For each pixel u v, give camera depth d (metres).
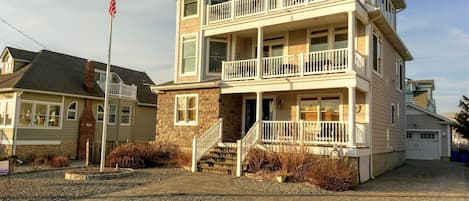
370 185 12.09
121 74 29.41
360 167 12.92
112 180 11.61
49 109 20.62
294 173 11.91
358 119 14.48
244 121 17.70
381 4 17.11
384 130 16.73
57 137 20.88
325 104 15.50
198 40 17.91
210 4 18.14
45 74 21.48
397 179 13.97
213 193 9.59
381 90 16.42
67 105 21.66
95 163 18.12
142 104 27.39
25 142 19.17
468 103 23.64
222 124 16.44
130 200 8.59
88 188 10.04
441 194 10.34
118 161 15.50
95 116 23.45
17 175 12.66
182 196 9.11
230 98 17.27
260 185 11.03
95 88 23.83
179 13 18.91
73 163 18.55
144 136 27.75
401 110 21.58
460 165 20.97
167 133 18.22
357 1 13.35
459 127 23.61
